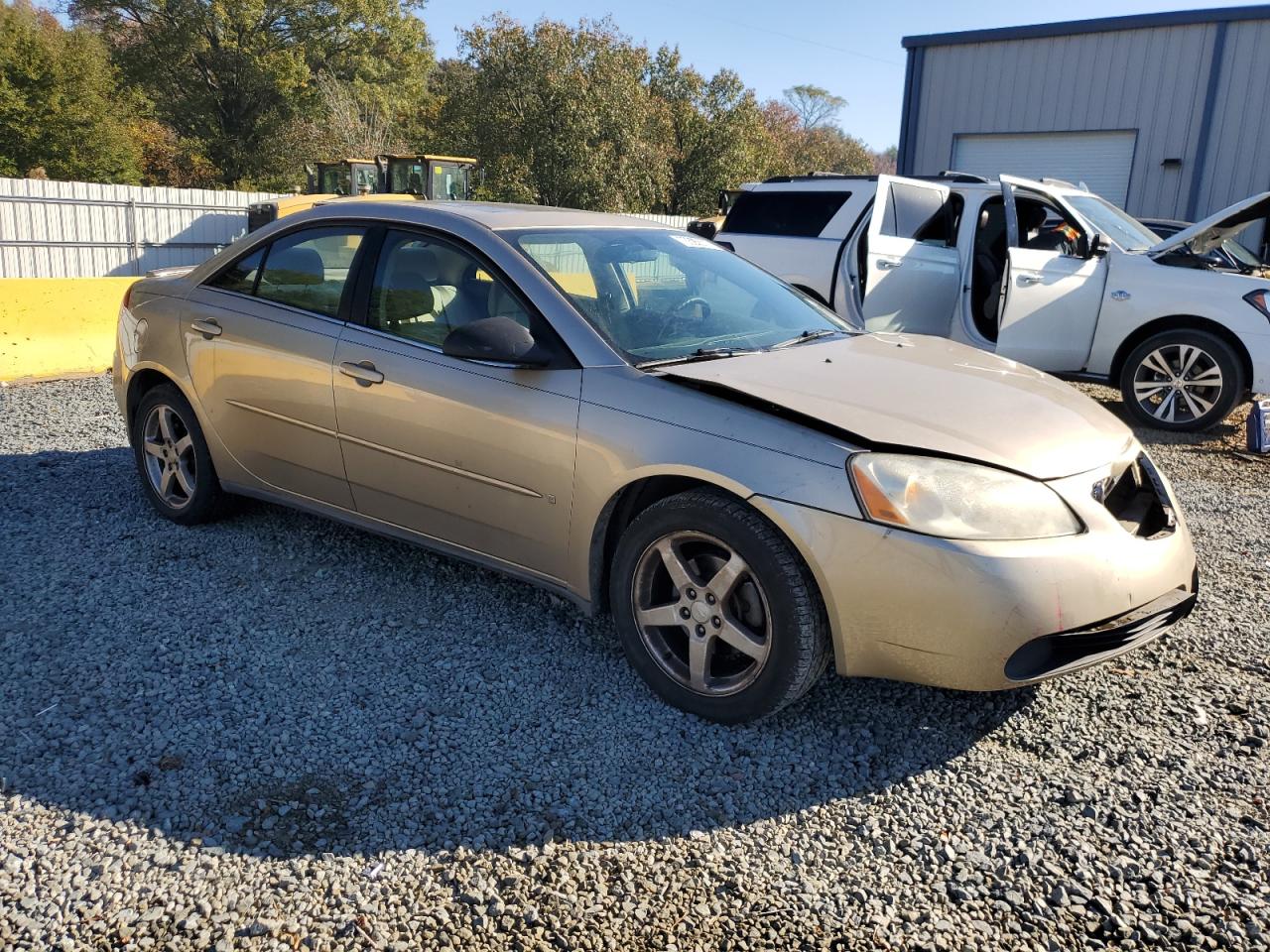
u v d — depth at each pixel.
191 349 4.27
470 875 2.36
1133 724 3.09
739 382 3.06
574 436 3.16
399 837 2.48
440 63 51.50
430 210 3.76
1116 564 2.79
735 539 2.86
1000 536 2.68
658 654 3.13
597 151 33.34
